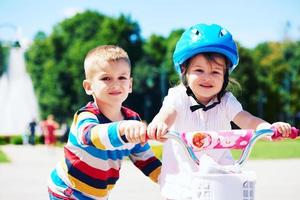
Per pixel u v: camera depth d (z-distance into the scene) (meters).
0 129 45.31
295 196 7.49
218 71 3.08
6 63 50.25
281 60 55.41
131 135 2.55
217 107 3.24
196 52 3.04
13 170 11.77
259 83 51.16
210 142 2.64
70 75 52.66
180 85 3.29
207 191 2.51
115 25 53.50
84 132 2.87
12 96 47.53
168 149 3.16
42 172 11.25
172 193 2.69
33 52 55.72
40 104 54.47
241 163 2.68
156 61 55.66
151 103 55.41
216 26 3.10
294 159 14.11
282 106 55.88
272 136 2.75
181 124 3.21
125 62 3.14
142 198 7.34
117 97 3.11
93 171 3.14
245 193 2.51
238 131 2.70
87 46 51.84
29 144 29.78
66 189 3.21
